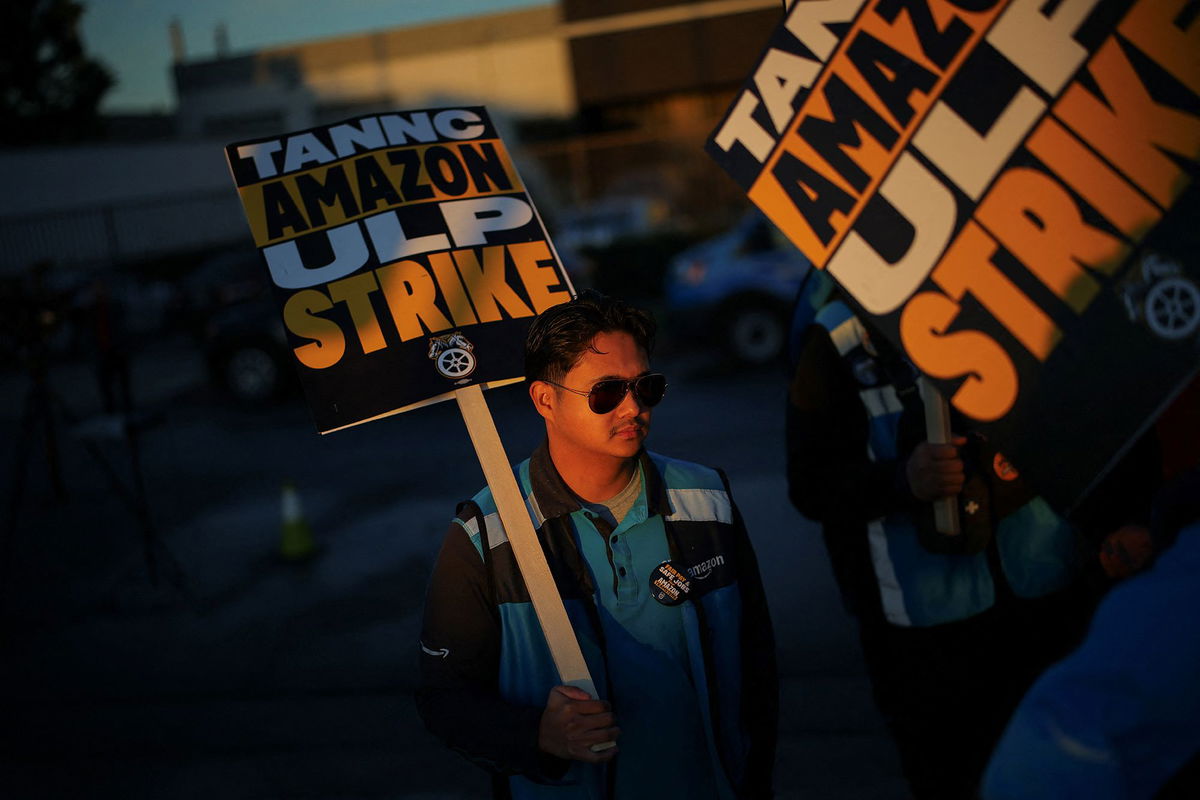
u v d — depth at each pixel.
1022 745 1.09
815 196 1.61
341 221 1.89
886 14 1.55
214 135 26.36
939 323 1.54
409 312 1.85
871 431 2.26
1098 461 1.46
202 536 6.55
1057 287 1.47
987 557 2.17
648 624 1.74
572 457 1.74
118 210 22.16
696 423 8.24
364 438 8.86
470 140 2.02
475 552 1.75
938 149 1.53
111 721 4.14
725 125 1.66
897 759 3.43
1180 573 1.07
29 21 27.03
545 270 1.95
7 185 21.11
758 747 1.84
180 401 11.43
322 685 4.32
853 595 2.36
